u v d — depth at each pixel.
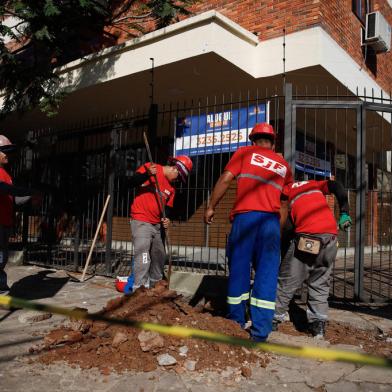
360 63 9.64
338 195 4.16
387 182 13.12
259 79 8.27
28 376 2.99
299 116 9.31
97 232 6.95
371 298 5.57
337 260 10.55
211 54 7.27
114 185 7.09
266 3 8.27
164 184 5.18
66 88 9.34
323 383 3.06
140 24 9.51
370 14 9.83
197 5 9.27
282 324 4.52
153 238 5.18
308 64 7.59
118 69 8.46
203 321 3.70
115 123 7.09
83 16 8.10
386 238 12.09
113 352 3.29
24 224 8.39
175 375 3.05
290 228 4.28
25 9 7.13
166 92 9.26
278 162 3.92
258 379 3.07
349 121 10.04
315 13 7.68
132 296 4.17
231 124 6.26
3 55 7.68
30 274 7.20
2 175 5.08
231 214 3.92
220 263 7.64
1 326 4.16
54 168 8.06
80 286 6.26
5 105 8.47
